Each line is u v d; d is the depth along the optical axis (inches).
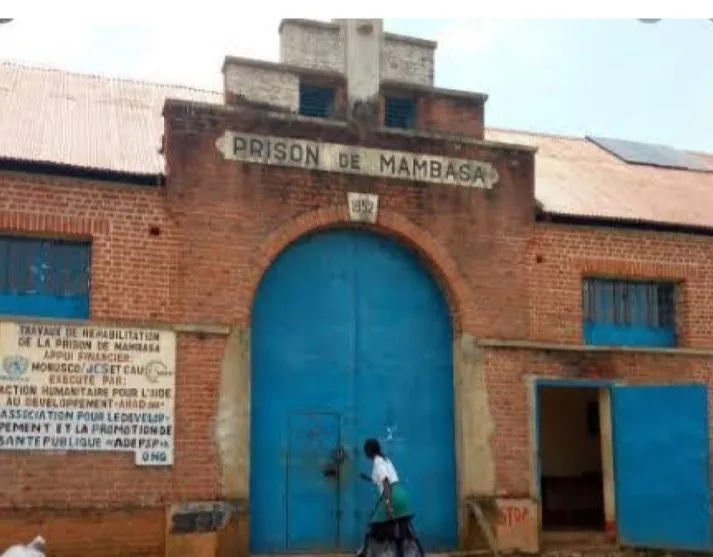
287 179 601.0
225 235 581.0
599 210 687.1
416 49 671.8
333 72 628.4
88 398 534.6
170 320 560.7
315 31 652.7
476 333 633.0
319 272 622.2
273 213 594.9
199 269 571.8
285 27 647.8
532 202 662.5
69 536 518.0
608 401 661.3
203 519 546.3
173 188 572.7
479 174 650.2
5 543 504.1
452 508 628.4
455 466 631.8
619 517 645.3
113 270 553.9
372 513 566.6
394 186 627.2
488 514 613.3
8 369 520.1
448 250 634.8
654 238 692.1
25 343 526.3
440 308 647.8
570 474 805.9
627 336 685.3
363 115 625.3
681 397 638.5
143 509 535.5
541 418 809.5
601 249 676.7
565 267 664.4
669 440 637.9
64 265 555.2
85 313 551.5
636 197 745.6
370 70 633.6
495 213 650.8
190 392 557.9
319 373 612.4
